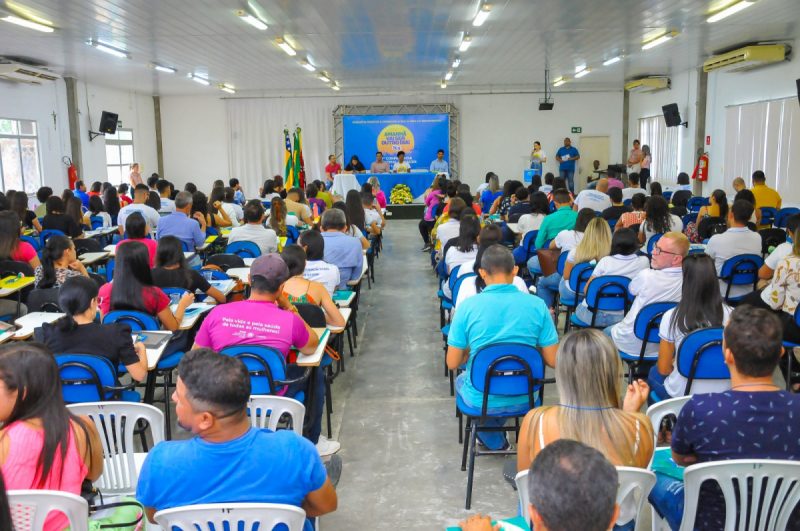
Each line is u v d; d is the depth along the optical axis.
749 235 5.60
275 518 1.74
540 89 19.39
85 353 3.09
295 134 17.30
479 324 3.12
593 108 19.55
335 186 14.60
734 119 13.53
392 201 16.77
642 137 18.86
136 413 2.56
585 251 5.24
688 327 3.15
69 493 1.87
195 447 1.79
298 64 13.53
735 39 11.23
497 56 12.89
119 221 8.48
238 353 3.11
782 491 1.95
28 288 5.61
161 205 9.87
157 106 19.73
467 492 3.25
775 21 9.65
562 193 6.83
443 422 4.32
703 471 1.96
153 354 3.40
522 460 2.10
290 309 3.50
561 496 1.23
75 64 12.91
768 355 2.00
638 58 13.40
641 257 4.67
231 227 9.41
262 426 2.78
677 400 2.55
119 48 11.14
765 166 12.43
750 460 1.93
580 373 1.99
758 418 2.00
